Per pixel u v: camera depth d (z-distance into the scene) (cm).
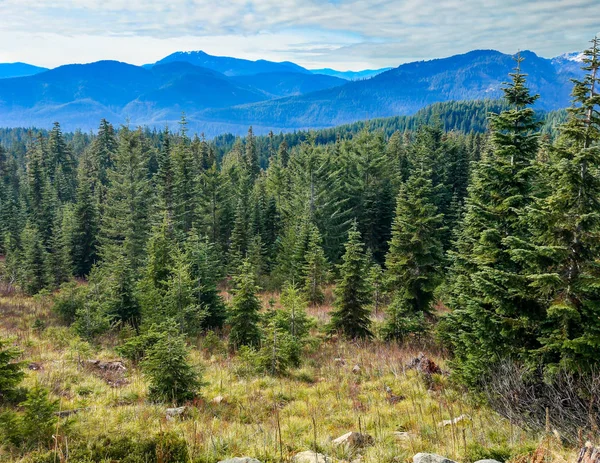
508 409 804
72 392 1080
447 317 1386
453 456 618
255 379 1252
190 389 1038
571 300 855
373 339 1819
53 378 1162
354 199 4400
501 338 980
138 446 582
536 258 895
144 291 1928
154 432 642
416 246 1939
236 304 1644
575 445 635
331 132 17512
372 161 4188
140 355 1468
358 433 731
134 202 4022
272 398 1088
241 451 662
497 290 976
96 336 1731
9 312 2264
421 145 4728
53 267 3169
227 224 4172
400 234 1983
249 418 936
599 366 775
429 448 673
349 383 1218
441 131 5053
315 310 2536
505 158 1180
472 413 863
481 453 610
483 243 1145
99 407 941
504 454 609
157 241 2173
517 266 1082
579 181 848
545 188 1080
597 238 826
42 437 645
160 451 562
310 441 730
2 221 4722
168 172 3784
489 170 1152
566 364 799
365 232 4216
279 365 1316
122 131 4297
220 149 14412
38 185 5397
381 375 1272
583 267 855
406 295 1928
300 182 4362
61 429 671
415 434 758
